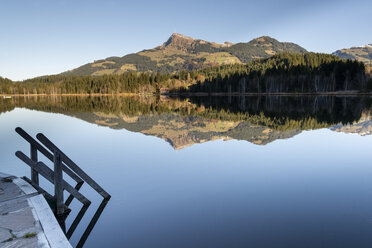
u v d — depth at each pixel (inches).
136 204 276.1
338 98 2522.1
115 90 5570.9
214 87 4554.6
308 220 231.6
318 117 1083.3
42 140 259.0
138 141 629.9
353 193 292.2
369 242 195.5
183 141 624.1
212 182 335.9
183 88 4972.9
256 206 262.7
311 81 3641.7
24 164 430.3
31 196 245.8
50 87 6117.1
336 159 441.4
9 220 197.2
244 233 211.8
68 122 1016.9
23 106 2074.3
